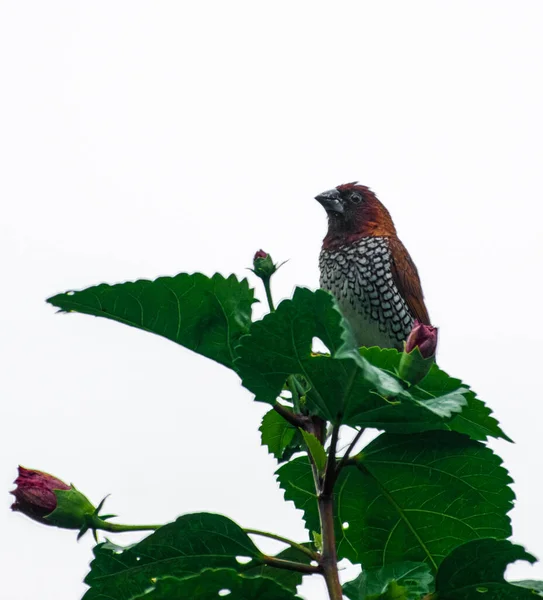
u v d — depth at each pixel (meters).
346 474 4.93
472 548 4.12
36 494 4.44
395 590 4.29
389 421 4.16
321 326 3.85
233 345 4.55
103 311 4.50
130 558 4.24
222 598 3.83
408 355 4.20
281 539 4.23
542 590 4.13
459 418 4.71
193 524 4.19
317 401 4.18
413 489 4.87
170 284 4.41
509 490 4.75
